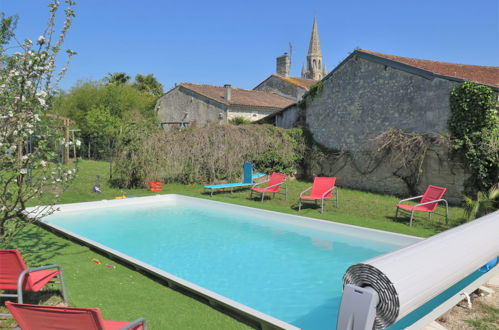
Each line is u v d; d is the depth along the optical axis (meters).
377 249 6.46
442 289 3.02
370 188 13.90
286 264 5.75
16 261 3.39
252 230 7.84
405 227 7.70
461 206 10.79
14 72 4.28
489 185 10.41
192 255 6.21
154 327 3.32
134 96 32.50
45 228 7.29
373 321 2.40
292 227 8.09
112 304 3.82
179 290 4.23
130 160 12.85
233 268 5.57
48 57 4.57
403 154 12.53
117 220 8.78
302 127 16.92
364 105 14.08
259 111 25.14
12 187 5.11
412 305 2.60
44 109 4.65
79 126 27.45
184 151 13.95
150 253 6.33
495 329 3.36
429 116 11.88
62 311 2.19
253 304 4.35
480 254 3.57
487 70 14.45
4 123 4.45
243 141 14.91
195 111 26.41
